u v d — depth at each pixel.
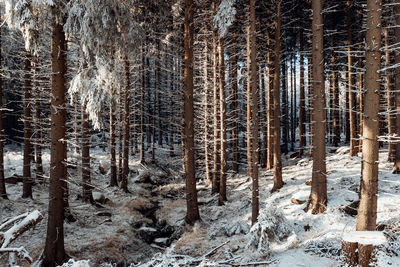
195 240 10.68
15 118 32.91
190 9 12.58
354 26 20.02
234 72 21.61
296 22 21.41
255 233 8.39
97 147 29.08
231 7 11.04
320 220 9.65
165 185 21.56
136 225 13.59
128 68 18.34
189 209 12.48
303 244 8.37
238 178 20.98
